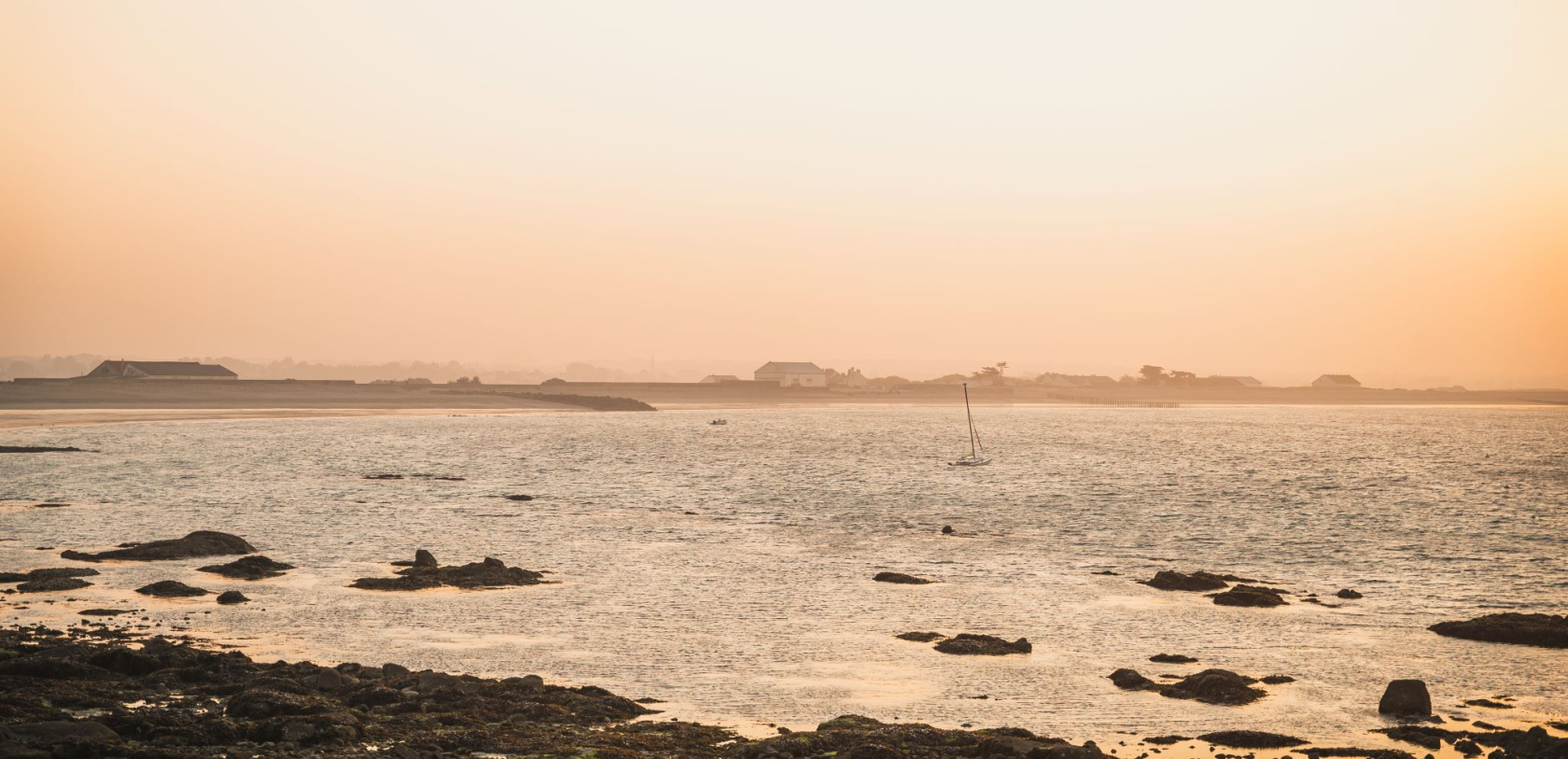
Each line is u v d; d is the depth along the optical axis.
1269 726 27.11
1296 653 35.12
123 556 48.62
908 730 24.08
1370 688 30.89
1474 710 28.94
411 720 23.83
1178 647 35.75
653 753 22.52
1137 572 50.69
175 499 74.56
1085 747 23.36
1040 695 29.73
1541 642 36.03
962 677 31.53
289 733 21.69
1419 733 26.02
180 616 37.47
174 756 20.28
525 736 23.19
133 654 27.61
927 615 40.28
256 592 42.31
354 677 27.48
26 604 38.72
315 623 37.12
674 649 34.44
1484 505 82.56
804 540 60.44
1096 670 32.53
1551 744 24.50
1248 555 56.91
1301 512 77.19
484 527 64.19
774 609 41.03
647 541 58.94
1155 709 28.56
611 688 29.70
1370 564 54.44
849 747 22.88
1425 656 34.69
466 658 32.75
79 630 34.28
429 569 46.50
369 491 82.88
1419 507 80.81
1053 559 54.50
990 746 22.06
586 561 51.88
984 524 68.75
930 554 55.78
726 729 25.48
